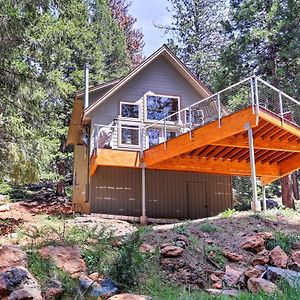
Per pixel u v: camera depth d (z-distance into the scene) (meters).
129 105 15.98
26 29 10.50
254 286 5.19
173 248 6.61
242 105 17.95
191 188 15.70
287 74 18.91
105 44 29.03
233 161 14.17
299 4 18.12
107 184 14.66
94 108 15.33
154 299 4.82
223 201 16.00
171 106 16.56
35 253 5.98
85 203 15.70
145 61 16.31
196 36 29.45
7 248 5.59
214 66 27.25
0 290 4.55
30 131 11.95
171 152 12.51
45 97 12.81
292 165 13.88
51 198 22.11
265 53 19.30
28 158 11.83
